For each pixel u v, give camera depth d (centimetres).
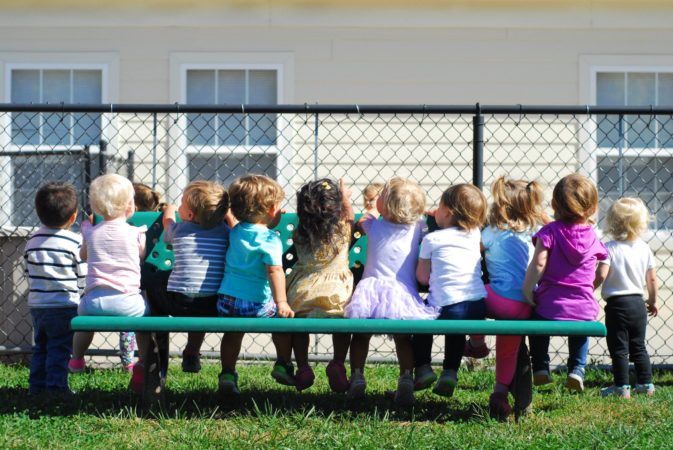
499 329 400
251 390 503
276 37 825
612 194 816
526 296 431
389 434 393
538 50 823
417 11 822
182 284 439
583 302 431
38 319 480
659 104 830
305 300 429
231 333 454
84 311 427
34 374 489
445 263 432
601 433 402
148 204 535
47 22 824
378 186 528
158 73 827
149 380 436
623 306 505
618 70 827
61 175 794
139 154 816
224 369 455
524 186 458
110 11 825
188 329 404
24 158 793
